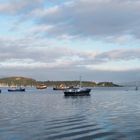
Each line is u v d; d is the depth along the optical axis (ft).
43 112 226.38
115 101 374.43
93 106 289.53
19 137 119.96
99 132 130.31
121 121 165.68
